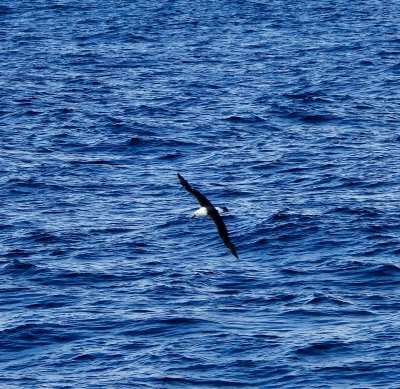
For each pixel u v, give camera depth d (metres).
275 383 104.38
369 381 104.25
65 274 140.25
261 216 165.62
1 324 121.81
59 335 118.12
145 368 108.06
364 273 137.88
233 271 140.88
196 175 197.00
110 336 117.75
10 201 179.00
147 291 132.75
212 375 106.19
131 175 197.88
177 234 158.75
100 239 156.88
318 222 160.50
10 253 149.88
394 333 116.12
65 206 175.88
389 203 172.75
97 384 104.25
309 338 115.06
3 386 104.62
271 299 129.00
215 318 122.38
